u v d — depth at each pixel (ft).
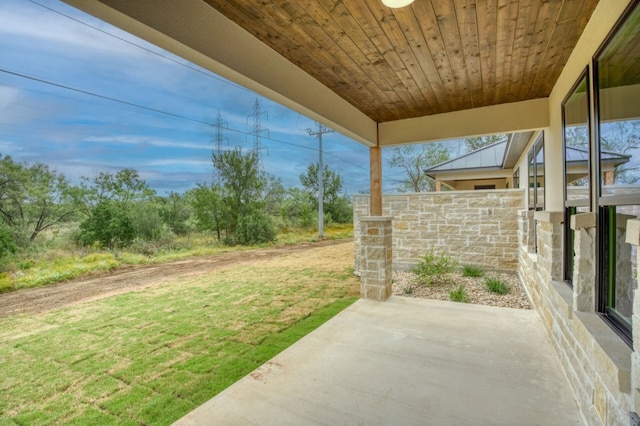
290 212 70.54
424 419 6.27
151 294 21.39
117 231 37.35
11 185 29.22
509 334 10.59
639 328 3.69
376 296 14.90
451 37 8.13
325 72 10.40
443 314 12.77
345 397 7.14
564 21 7.32
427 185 82.12
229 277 26.99
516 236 22.29
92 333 14.11
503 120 13.71
